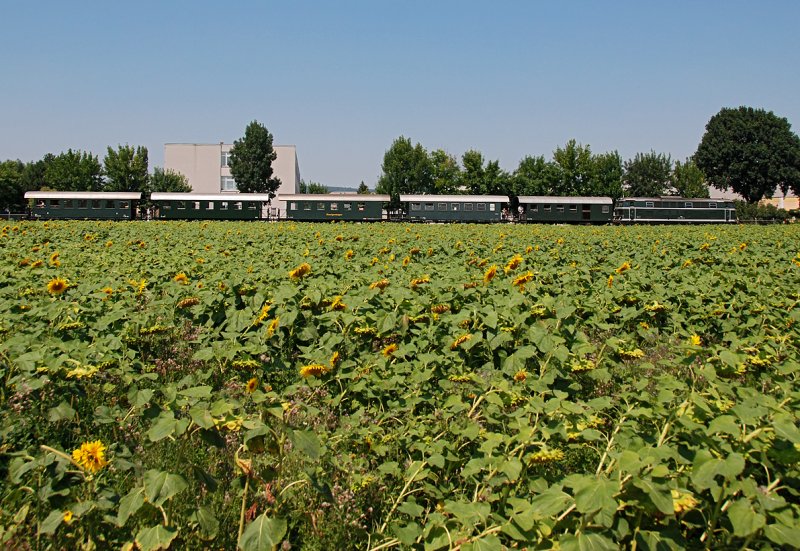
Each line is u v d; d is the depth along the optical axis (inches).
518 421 199.9
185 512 187.5
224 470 222.5
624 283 531.2
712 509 167.9
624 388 283.7
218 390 303.0
